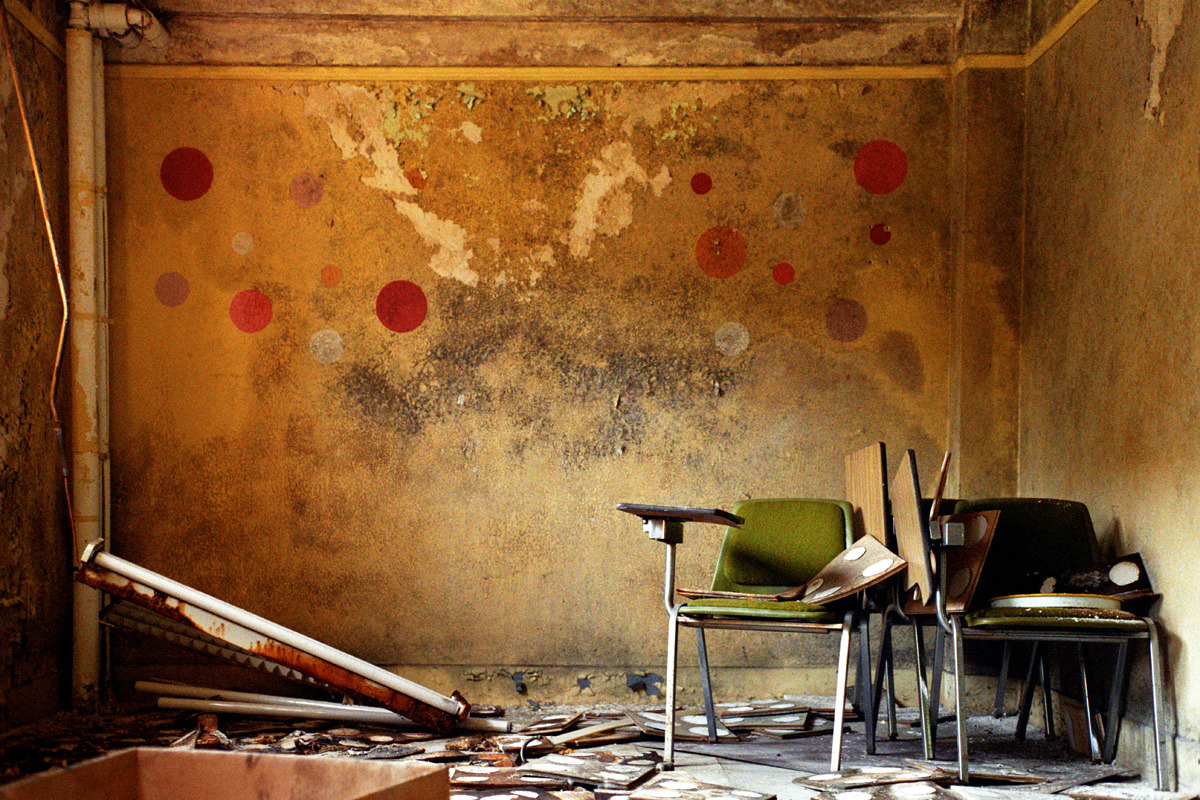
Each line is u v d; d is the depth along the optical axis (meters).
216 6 4.09
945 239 4.15
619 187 4.13
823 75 4.15
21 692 3.49
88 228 3.90
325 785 1.08
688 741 3.31
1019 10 4.02
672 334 4.14
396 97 4.14
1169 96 2.91
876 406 4.12
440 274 4.14
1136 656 3.02
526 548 4.08
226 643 3.66
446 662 4.04
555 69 4.16
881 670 3.43
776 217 4.12
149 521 4.06
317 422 4.11
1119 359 3.20
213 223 4.13
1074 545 3.25
